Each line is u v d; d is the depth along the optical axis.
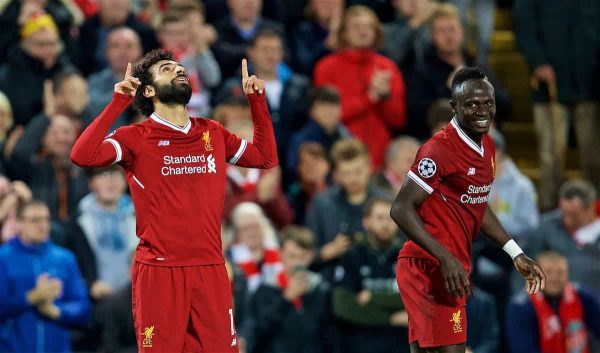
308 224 37.97
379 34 44.38
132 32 42.78
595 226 38.88
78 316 35.31
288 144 42.75
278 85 43.81
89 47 45.59
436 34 44.19
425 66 44.34
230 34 46.06
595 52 45.53
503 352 38.38
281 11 49.16
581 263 38.47
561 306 36.22
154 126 23.72
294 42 47.91
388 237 35.00
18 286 34.66
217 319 23.70
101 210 37.41
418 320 23.81
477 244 38.19
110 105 23.12
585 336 36.22
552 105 46.19
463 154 23.27
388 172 39.88
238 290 35.47
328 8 47.66
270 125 25.23
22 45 42.03
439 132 23.70
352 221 37.59
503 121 49.59
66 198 39.19
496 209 41.03
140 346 23.66
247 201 39.19
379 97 42.81
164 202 23.55
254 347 34.94
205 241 23.70
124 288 35.28
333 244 36.12
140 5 48.47
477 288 37.09
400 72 45.19
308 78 46.72
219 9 48.06
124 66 42.44
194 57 43.31
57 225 37.16
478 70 23.45
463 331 24.00
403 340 34.88
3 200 36.81
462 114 23.19
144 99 24.17
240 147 24.69
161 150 23.61
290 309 35.09
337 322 35.25
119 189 37.53
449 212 23.53
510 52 51.91
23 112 41.75
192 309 23.64
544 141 46.44
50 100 40.97
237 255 36.94
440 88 44.12
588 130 45.94
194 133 23.84
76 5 46.81
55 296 34.59
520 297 36.47
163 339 23.45
